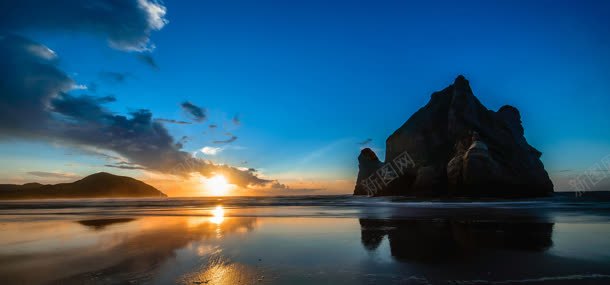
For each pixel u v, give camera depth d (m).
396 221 16.23
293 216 20.34
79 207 40.19
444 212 21.16
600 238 10.57
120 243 10.46
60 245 10.23
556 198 39.53
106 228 14.73
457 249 8.99
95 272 6.92
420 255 8.30
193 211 27.27
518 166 43.19
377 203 36.28
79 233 13.08
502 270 6.81
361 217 18.84
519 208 24.02
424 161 50.62
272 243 10.21
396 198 46.81
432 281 6.11
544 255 8.15
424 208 25.62
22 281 6.34
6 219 20.75
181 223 16.64
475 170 39.34
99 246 9.96
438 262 7.54
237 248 9.40
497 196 39.22
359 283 6.01
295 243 10.19
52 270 7.12
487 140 45.06
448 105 54.41
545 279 6.16
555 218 16.55
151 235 12.20
